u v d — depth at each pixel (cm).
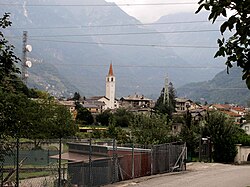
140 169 2517
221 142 4006
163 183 2288
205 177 2622
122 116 8025
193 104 13900
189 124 4188
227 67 525
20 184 2008
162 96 11481
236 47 509
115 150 2297
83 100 15775
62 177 2011
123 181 2288
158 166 2720
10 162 2095
